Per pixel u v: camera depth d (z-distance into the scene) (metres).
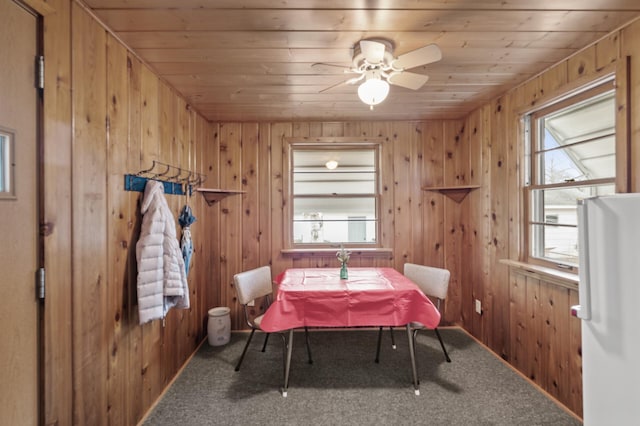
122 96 1.70
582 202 1.22
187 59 1.91
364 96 1.78
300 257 3.23
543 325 2.11
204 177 3.02
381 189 3.26
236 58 1.91
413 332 2.39
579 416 1.84
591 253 1.20
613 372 1.13
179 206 2.44
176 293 1.87
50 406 1.21
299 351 2.74
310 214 3.40
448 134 3.26
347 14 1.48
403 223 3.26
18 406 1.11
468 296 3.09
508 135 2.50
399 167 3.26
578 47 1.82
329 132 3.25
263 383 2.24
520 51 1.86
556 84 2.04
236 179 3.22
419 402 2.01
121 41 1.69
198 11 1.44
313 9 1.44
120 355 1.66
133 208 1.79
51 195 1.23
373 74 1.80
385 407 1.96
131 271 1.77
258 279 2.69
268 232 3.23
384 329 3.19
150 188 1.84
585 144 1.94
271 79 2.22
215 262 3.19
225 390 2.16
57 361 1.25
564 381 1.94
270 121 3.23
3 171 1.07
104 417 1.53
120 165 1.68
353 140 3.24
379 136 3.26
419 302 2.10
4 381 1.07
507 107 2.51
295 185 3.40
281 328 2.03
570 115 2.05
